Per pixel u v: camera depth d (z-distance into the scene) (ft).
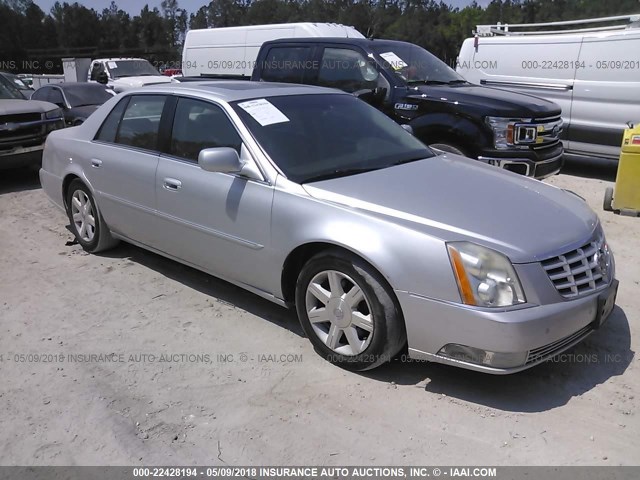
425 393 11.16
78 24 282.15
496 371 10.23
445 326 10.39
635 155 21.50
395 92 24.20
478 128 22.53
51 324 14.17
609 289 11.40
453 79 26.43
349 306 11.47
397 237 10.75
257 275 13.19
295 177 12.63
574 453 9.52
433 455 9.55
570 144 30.91
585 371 11.77
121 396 11.26
